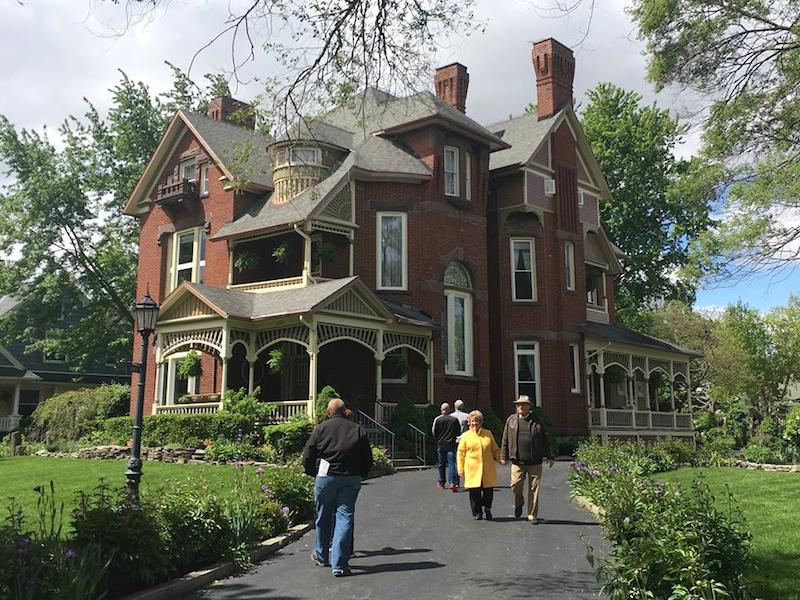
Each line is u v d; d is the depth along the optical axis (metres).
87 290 39.06
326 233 24.83
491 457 11.86
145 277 30.06
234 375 25.28
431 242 25.31
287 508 11.07
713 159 14.76
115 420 24.09
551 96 30.75
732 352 47.00
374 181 25.42
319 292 21.17
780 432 29.73
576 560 9.03
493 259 28.70
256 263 25.69
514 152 29.22
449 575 8.39
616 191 42.44
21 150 37.31
